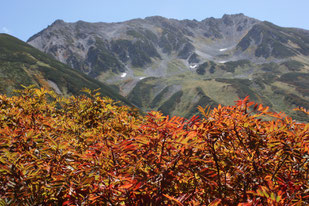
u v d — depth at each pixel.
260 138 1.73
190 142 1.49
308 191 1.53
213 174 1.54
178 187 1.62
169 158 1.54
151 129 1.59
